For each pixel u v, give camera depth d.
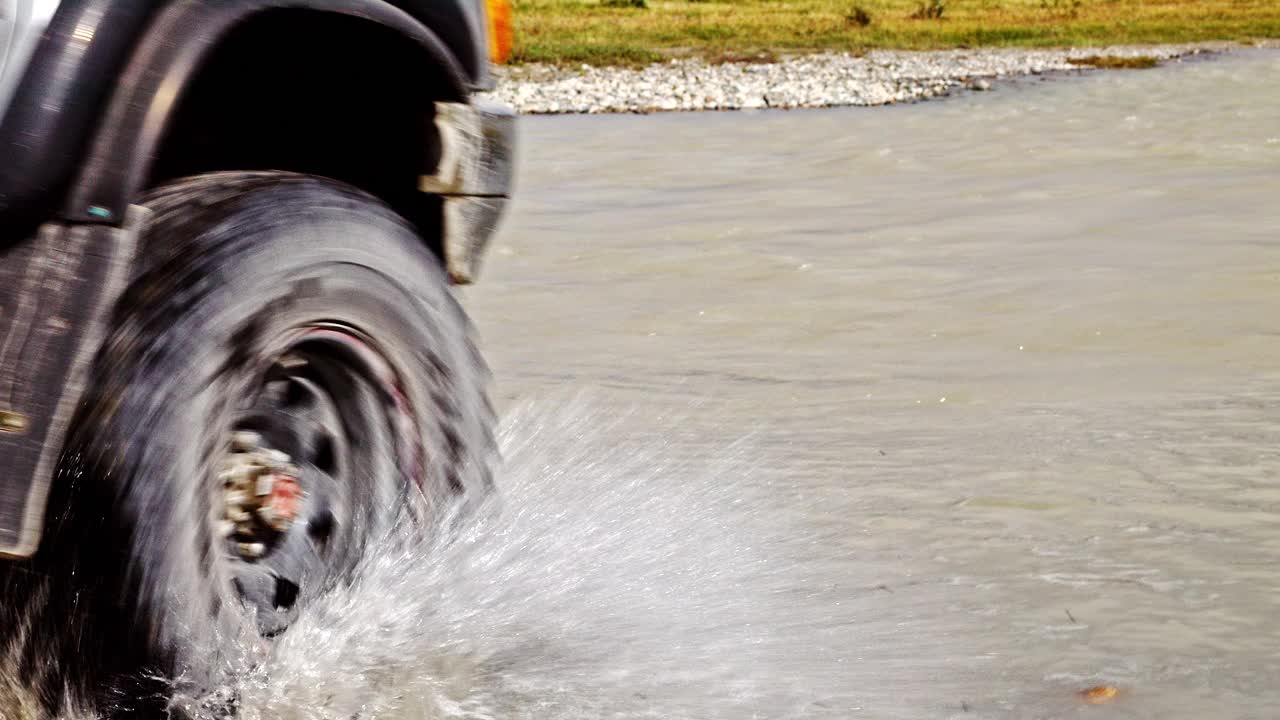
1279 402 5.01
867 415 4.99
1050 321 6.22
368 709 2.81
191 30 2.66
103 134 2.55
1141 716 2.81
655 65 25.47
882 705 2.88
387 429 3.03
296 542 2.89
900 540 3.80
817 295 6.82
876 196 9.69
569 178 11.05
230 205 2.78
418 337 3.08
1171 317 6.22
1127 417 4.88
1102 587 3.47
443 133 3.32
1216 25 33.94
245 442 2.80
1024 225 8.41
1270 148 11.74
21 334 2.49
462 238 3.40
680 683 2.98
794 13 39.81
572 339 6.13
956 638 3.20
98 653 2.53
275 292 2.75
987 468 4.39
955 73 22.73
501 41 3.64
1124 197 9.34
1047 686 2.96
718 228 8.52
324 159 3.46
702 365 5.69
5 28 2.50
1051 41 30.20
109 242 2.55
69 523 2.50
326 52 3.21
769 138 13.82
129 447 2.50
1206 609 3.33
